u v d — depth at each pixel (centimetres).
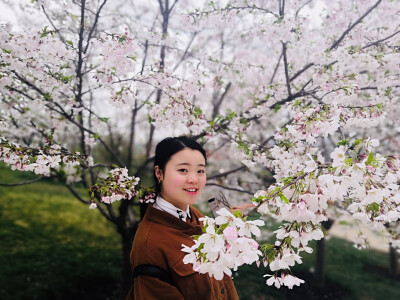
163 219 151
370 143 133
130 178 244
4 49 230
